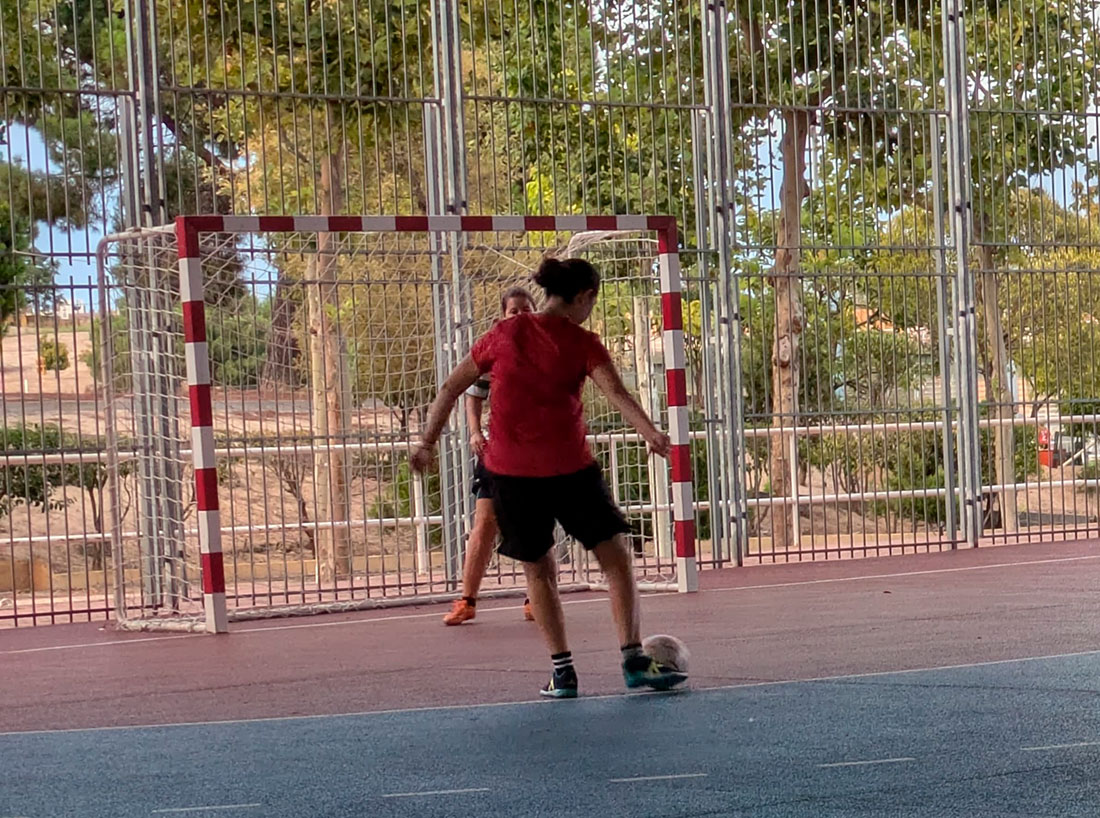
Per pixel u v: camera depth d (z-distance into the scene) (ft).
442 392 22.56
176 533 36.27
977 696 20.53
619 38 42.70
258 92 37.96
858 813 14.60
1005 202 48.42
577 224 35.14
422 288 40.14
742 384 43.93
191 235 32.17
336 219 33.17
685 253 43.73
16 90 36.01
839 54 46.26
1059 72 49.14
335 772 17.07
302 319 38.91
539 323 22.04
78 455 37.81
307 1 38.42
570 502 21.77
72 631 34.30
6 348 57.06
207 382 32.48
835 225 46.16
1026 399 49.55
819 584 37.58
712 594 36.04
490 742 18.49
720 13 43.19
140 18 36.63
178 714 21.53
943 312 46.88
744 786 15.78
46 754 18.80
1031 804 14.76
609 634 28.78
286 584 36.63
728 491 43.65
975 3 48.29
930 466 50.67
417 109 40.88
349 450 40.98
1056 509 54.13
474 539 31.78
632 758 17.30
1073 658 23.59
